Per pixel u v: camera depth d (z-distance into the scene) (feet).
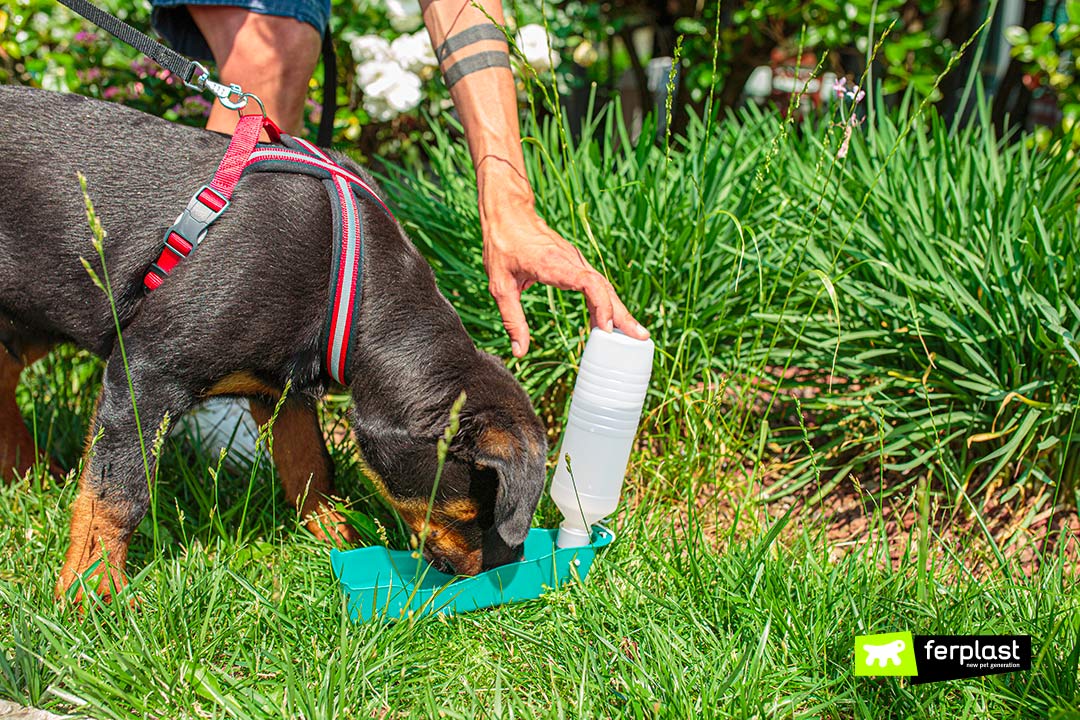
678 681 6.97
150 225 7.82
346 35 16.05
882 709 6.91
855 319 11.16
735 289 10.81
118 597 7.52
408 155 17.16
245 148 7.91
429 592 7.90
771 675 7.28
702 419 10.48
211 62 10.83
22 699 6.75
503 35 9.16
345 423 11.10
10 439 10.07
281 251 7.65
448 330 8.18
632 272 11.31
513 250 8.32
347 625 7.59
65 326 8.29
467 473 7.82
